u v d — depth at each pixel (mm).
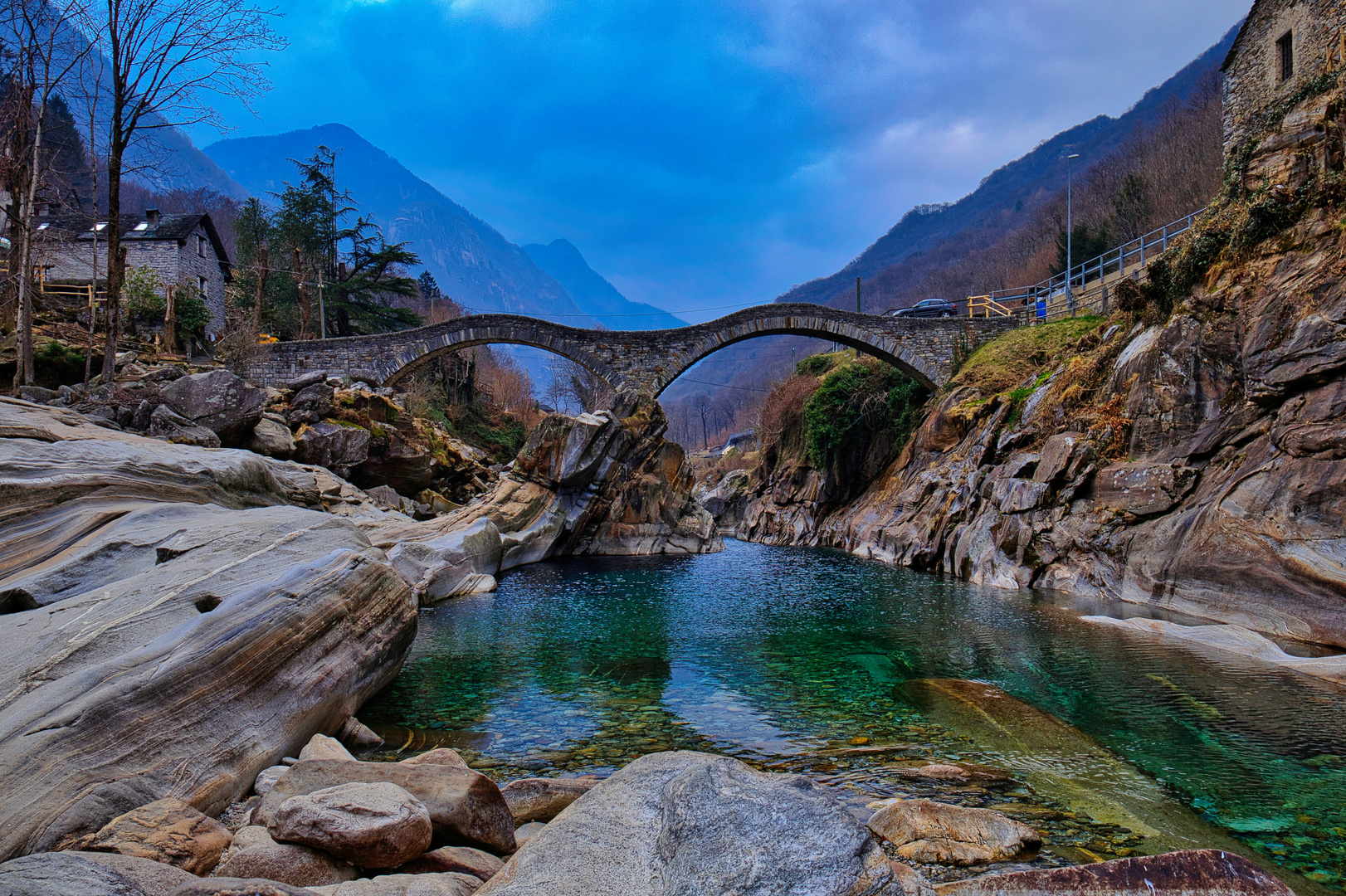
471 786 5539
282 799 5562
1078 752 8398
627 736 9102
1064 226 69000
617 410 36000
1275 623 14172
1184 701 10328
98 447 11445
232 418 24328
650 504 36969
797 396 53250
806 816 4273
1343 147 16984
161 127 24953
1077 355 27500
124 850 4418
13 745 5027
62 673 6102
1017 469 24656
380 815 4844
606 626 16453
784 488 51250
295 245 54594
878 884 3867
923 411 39750
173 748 5848
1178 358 19516
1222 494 16422
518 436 60031
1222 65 28078
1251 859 5938
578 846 4461
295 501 21219
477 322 43500
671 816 4422
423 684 11555
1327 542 13727
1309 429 14789
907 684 11500
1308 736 8867
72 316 32344
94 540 9445
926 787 7375
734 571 28094
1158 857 4625
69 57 25031
